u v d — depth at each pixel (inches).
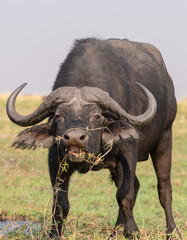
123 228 738.8
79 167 671.8
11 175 1286.9
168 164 891.4
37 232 748.6
